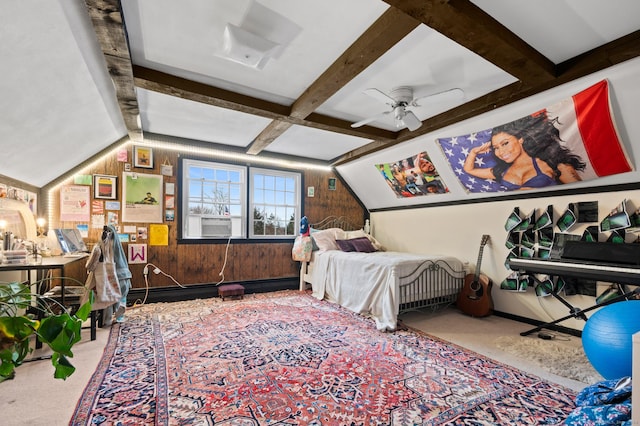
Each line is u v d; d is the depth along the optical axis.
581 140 2.64
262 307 3.90
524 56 2.01
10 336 0.63
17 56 1.66
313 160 5.36
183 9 1.80
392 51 2.17
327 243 4.78
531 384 2.06
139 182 4.10
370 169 5.01
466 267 4.03
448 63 2.32
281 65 2.39
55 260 2.68
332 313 3.66
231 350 2.55
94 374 2.12
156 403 1.79
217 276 4.57
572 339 2.91
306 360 2.38
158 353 2.48
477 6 1.71
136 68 2.39
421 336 2.95
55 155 3.08
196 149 4.41
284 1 1.74
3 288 0.72
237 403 1.81
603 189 2.88
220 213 4.71
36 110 2.20
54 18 1.58
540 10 1.74
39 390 1.92
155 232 4.16
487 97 2.77
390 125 3.66
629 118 2.36
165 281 4.22
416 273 3.42
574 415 1.48
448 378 2.13
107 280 2.83
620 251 2.54
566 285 3.07
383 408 1.77
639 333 1.19
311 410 1.75
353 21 1.89
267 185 5.12
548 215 3.24
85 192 3.82
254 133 4.07
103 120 3.10
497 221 3.77
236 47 2.03
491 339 2.89
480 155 3.44
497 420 1.67
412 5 1.57
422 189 4.54
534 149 2.99
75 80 2.18
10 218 2.84
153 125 3.78
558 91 2.47
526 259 3.01
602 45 2.04
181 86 2.57
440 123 3.25
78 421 1.62
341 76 2.35
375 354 2.51
